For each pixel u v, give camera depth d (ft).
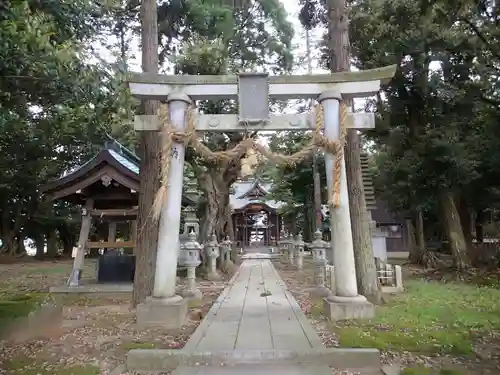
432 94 46.98
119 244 38.86
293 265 64.80
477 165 46.83
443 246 80.33
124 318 24.58
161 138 26.13
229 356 16.08
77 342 19.13
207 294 35.58
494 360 15.85
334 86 24.66
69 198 39.32
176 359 15.83
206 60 44.68
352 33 46.93
